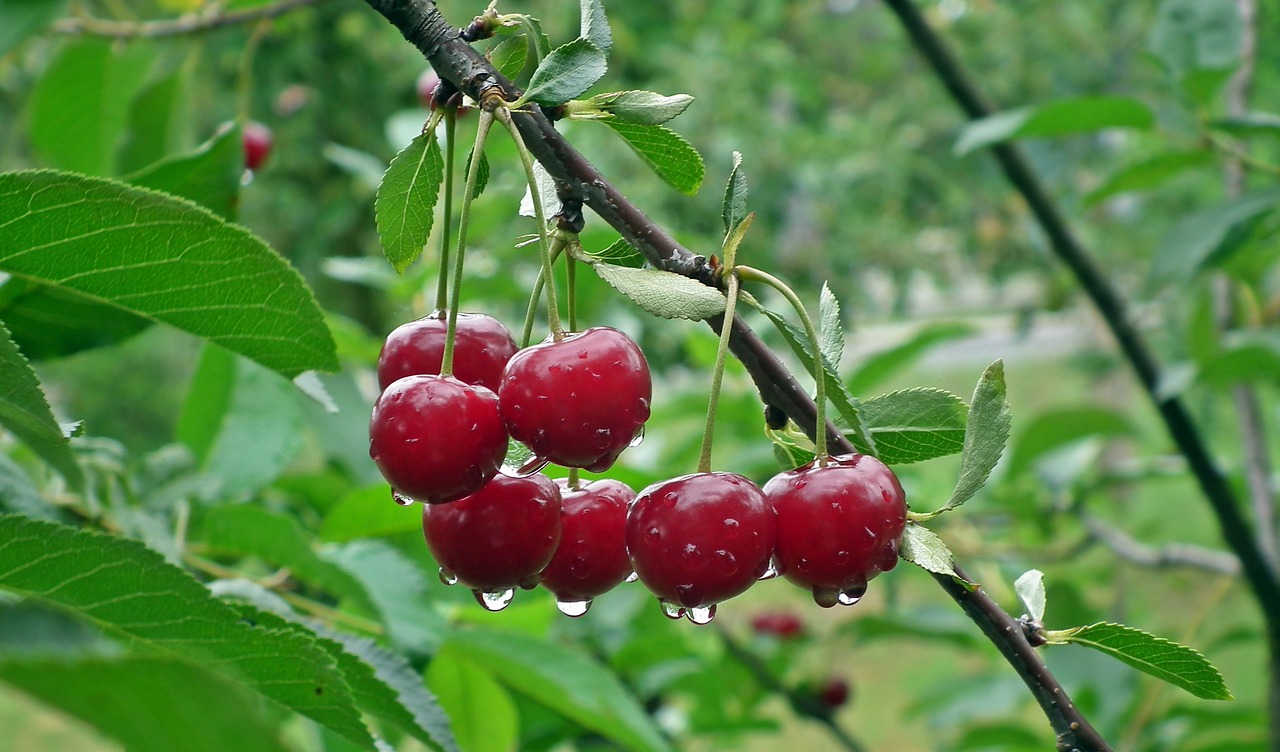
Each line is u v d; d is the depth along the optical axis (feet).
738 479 1.49
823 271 6.61
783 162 6.19
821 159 6.19
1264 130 2.22
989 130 2.46
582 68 1.49
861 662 7.34
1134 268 5.86
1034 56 6.72
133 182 1.79
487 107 1.49
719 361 1.49
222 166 1.82
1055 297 4.85
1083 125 2.37
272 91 7.05
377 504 1.90
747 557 1.47
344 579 1.79
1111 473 3.29
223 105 7.08
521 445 1.58
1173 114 2.62
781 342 3.36
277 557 1.84
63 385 7.54
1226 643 3.14
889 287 7.04
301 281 1.54
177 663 1.24
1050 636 1.50
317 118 7.22
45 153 2.97
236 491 1.97
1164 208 5.97
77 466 1.64
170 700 1.24
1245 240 2.28
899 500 1.49
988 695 3.17
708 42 6.38
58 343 1.75
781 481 1.50
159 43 2.93
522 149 1.48
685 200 5.67
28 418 1.46
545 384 1.47
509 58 1.55
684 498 1.48
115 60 2.86
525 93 1.49
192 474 1.90
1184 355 4.01
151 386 7.82
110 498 1.80
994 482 3.32
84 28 2.67
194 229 1.51
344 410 2.34
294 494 2.35
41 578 1.42
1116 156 5.89
